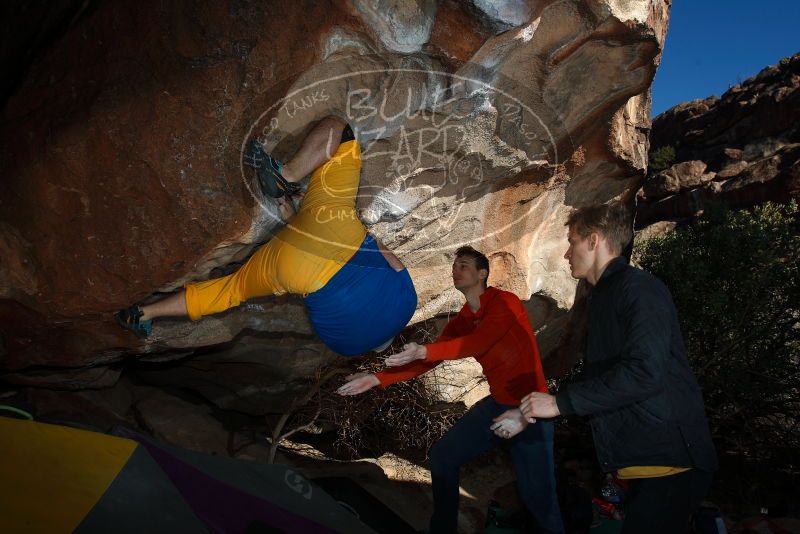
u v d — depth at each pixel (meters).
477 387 4.80
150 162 1.96
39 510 1.56
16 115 2.05
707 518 2.95
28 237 2.10
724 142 21.67
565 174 3.34
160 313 2.41
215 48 1.89
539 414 2.11
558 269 4.12
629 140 3.54
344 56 1.99
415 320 3.96
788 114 19.50
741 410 5.80
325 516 2.19
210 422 3.81
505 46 2.15
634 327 2.08
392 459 4.74
